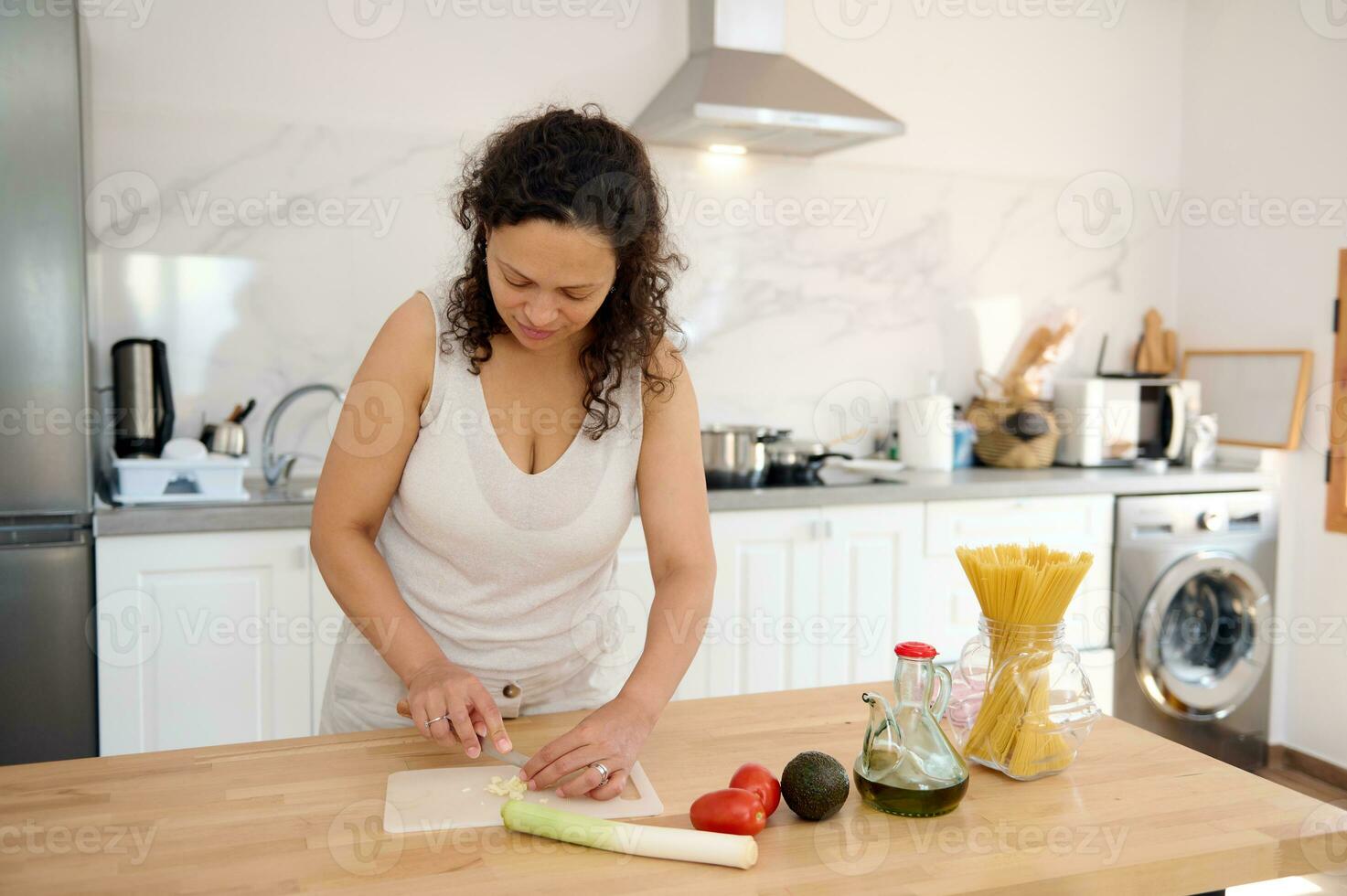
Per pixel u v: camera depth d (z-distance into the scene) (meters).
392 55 2.95
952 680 1.17
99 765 1.16
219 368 2.86
